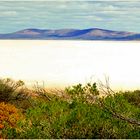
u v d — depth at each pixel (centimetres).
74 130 806
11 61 8000
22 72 5969
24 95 1586
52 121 823
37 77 5169
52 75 5431
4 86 1652
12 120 1144
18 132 840
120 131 805
